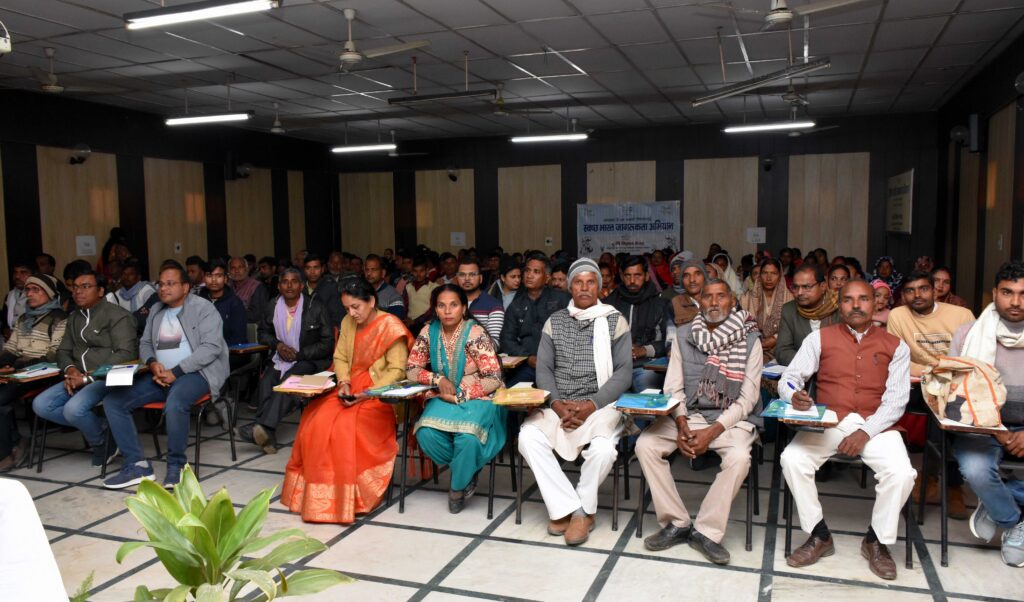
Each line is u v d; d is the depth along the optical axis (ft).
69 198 31.94
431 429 12.68
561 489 11.61
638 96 33.73
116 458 16.37
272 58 25.41
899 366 10.92
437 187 47.98
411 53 25.11
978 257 28.68
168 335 15.14
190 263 24.53
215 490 14.12
